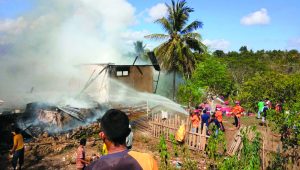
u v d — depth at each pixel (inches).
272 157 382.9
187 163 411.2
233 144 476.1
